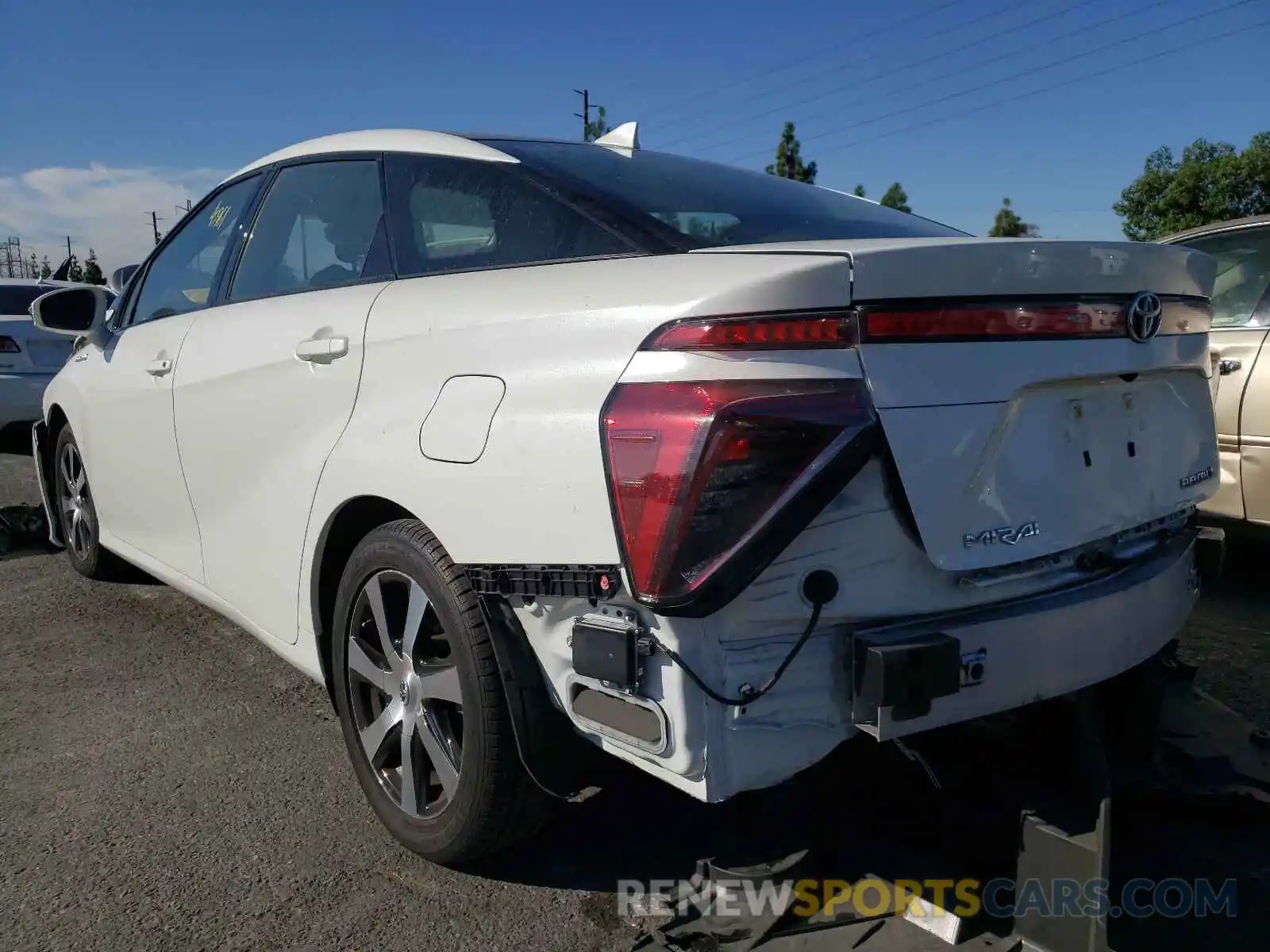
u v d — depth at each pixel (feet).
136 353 12.85
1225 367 14.78
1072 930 6.47
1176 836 8.45
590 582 6.39
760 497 5.73
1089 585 7.15
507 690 7.02
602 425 6.21
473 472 7.07
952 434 6.27
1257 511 14.49
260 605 10.24
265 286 10.85
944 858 7.54
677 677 6.01
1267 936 7.25
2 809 9.44
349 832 8.98
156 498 12.46
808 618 6.09
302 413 9.14
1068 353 6.82
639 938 7.39
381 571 8.29
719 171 9.57
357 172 9.94
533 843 8.65
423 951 7.35
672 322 6.11
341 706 9.07
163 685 12.39
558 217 7.79
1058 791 7.13
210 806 9.46
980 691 6.47
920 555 6.30
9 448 31.27
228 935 7.55
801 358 5.93
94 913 7.84
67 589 16.30
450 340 7.60
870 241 6.57
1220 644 13.20
